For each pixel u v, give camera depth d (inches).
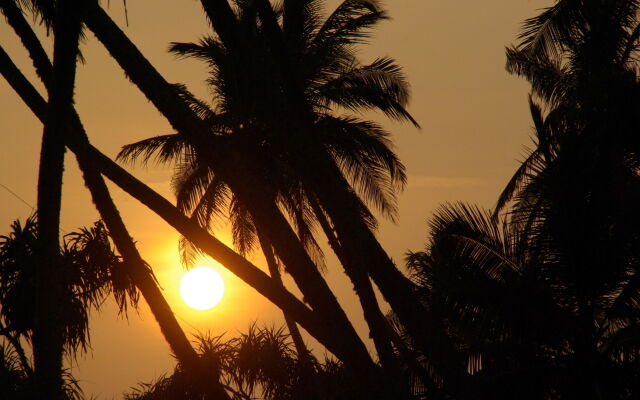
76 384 1465.3
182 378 1453.0
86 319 1425.9
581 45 1977.1
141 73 1320.1
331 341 1374.3
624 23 1910.7
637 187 1589.6
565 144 1619.1
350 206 1540.4
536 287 1593.3
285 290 1379.2
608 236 1599.4
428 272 1611.7
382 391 1395.2
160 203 1400.1
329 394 1549.0
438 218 1668.3
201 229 1382.9
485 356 1660.9
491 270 1608.0
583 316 1628.9
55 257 1278.3
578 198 1598.2
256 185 1379.2
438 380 1742.1
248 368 1510.8
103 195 1407.5
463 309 1581.0
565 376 1625.2
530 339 1620.3
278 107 1571.1
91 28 1305.4
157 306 1435.8
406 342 1830.7
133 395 1512.1
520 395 1625.2
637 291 1610.5
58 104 1201.4
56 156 1246.9
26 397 1456.7
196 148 1364.4
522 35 2103.8
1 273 1510.8
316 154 1535.4
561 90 2539.4
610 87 1630.2
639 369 1600.6
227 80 2684.5
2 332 1520.7
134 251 1430.9
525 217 1691.7
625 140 1615.4
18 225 1544.0
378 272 1523.1
